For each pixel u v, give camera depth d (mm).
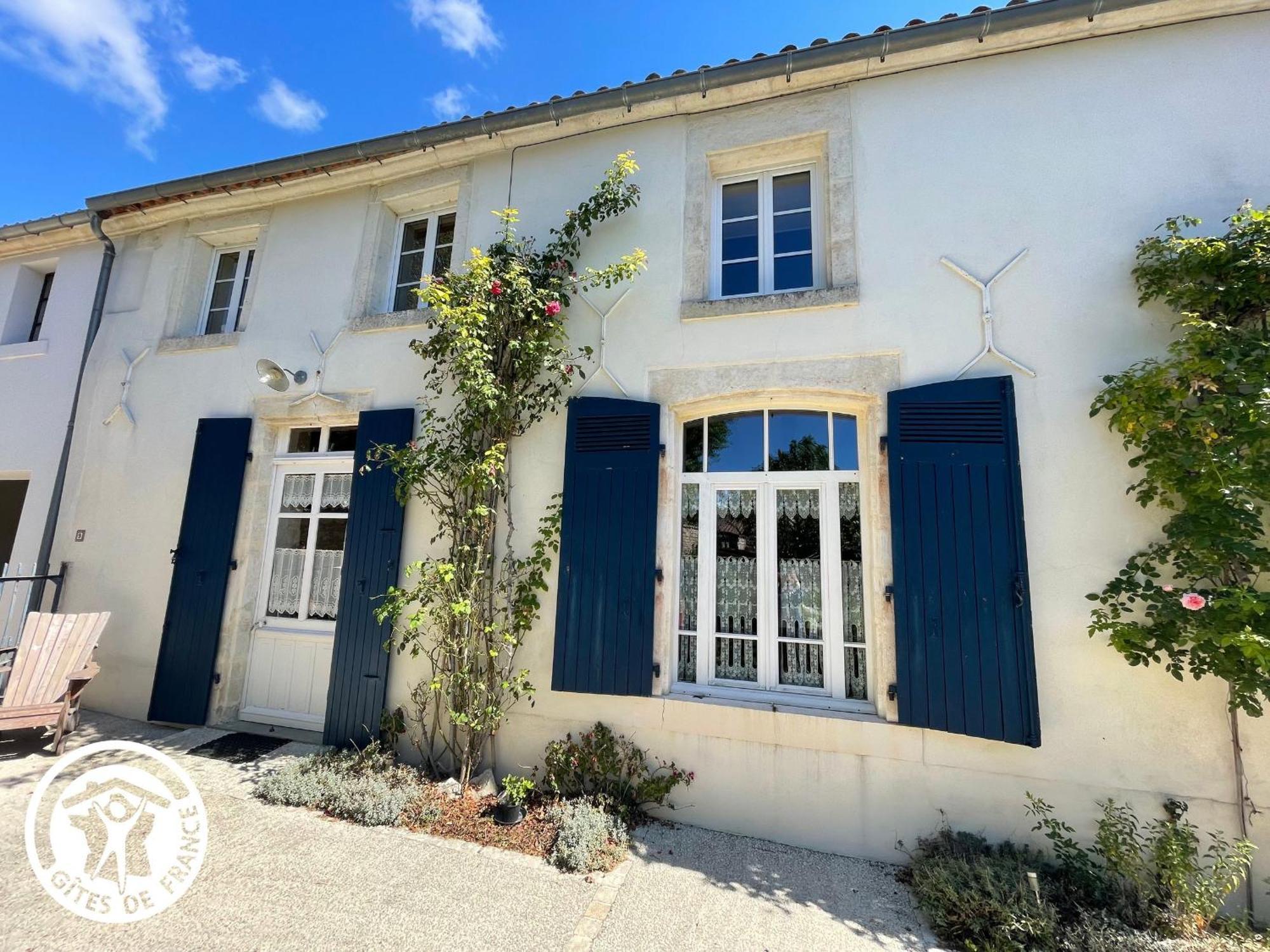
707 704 3316
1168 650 2498
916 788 2959
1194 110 3150
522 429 3939
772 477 3652
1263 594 2289
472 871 2631
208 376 5160
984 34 3359
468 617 3645
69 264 6062
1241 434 2424
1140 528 2850
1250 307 2754
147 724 4535
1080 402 3033
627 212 4117
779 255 4000
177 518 4941
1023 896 2268
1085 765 2764
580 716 3545
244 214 5422
